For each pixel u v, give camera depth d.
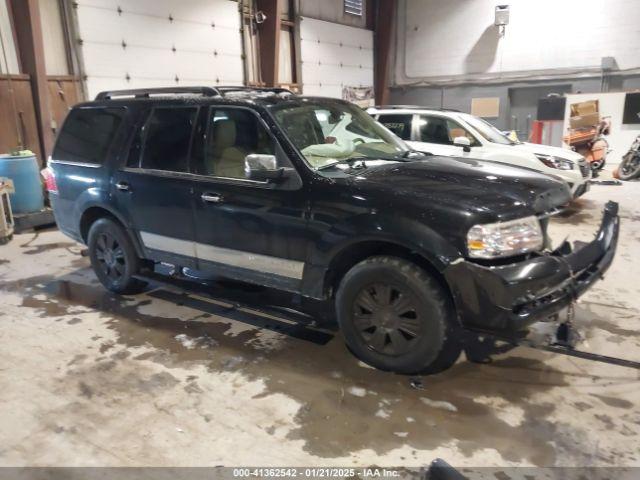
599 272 2.95
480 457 2.31
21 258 5.62
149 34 9.49
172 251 3.82
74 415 2.70
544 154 6.89
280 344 3.45
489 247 2.59
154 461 2.34
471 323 2.66
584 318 3.73
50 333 3.68
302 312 3.59
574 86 14.35
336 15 15.04
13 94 7.67
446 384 2.90
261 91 3.95
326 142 3.48
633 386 2.84
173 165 3.68
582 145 10.69
